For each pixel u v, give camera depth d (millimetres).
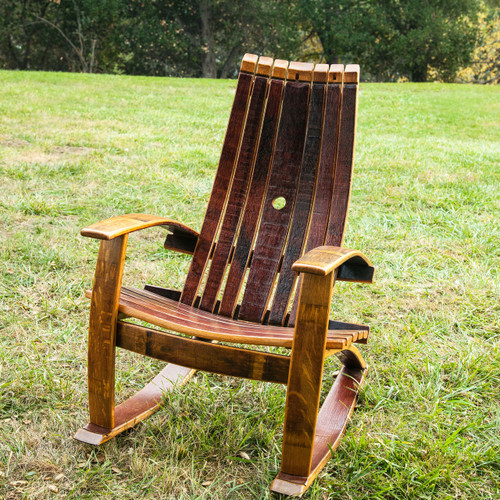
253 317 2510
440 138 10844
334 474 2057
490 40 38625
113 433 2145
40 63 35781
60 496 1922
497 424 2336
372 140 9742
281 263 2586
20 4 32781
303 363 1812
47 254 3928
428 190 5973
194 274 2604
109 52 34844
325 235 2535
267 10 33438
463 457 2127
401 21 35031
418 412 2436
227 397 2521
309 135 2650
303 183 2635
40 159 6562
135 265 3932
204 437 2186
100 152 7156
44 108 11008
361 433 2283
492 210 5344
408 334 3109
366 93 18266
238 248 2635
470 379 2670
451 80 37125
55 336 2973
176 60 36094
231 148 2711
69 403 2414
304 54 37938
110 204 5078
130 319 3352
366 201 5633
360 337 2084
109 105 12438
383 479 2021
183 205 5125
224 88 17828
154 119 10625
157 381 2551
